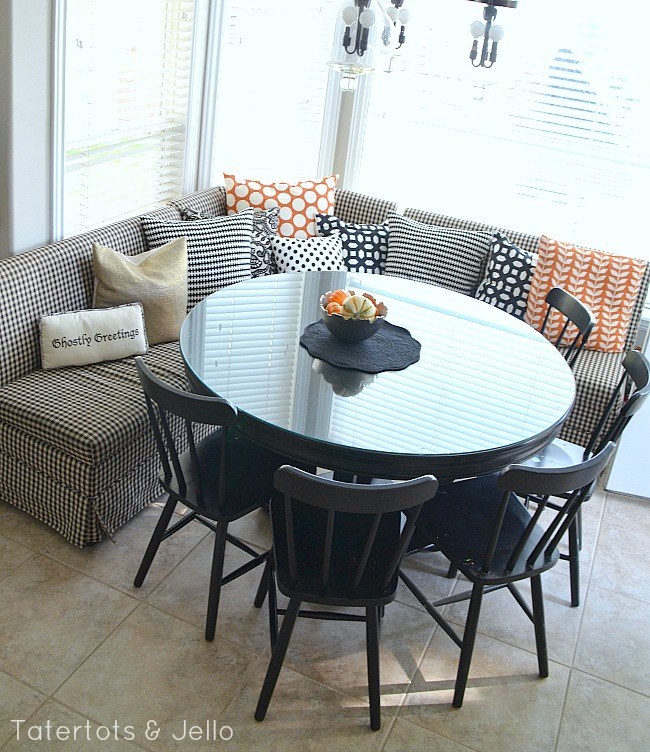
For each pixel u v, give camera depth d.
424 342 2.77
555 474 2.04
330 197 4.10
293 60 4.16
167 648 2.43
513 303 3.75
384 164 4.31
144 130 3.74
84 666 2.33
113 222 3.66
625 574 3.01
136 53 3.55
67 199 3.38
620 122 3.88
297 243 3.77
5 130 2.92
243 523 3.03
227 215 3.91
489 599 2.80
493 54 2.40
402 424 2.26
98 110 3.41
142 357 3.09
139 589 2.64
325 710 2.29
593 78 3.84
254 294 2.97
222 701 2.28
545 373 2.67
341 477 2.86
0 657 2.31
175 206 3.65
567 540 3.14
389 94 4.17
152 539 2.58
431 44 4.00
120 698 2.24
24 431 2.70
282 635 2.17
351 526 2.33
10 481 2.82
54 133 3.09
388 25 2.43
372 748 2.19
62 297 3.04
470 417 2.34
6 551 2.72
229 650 2.46
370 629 2.18
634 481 3.48
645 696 2.47
